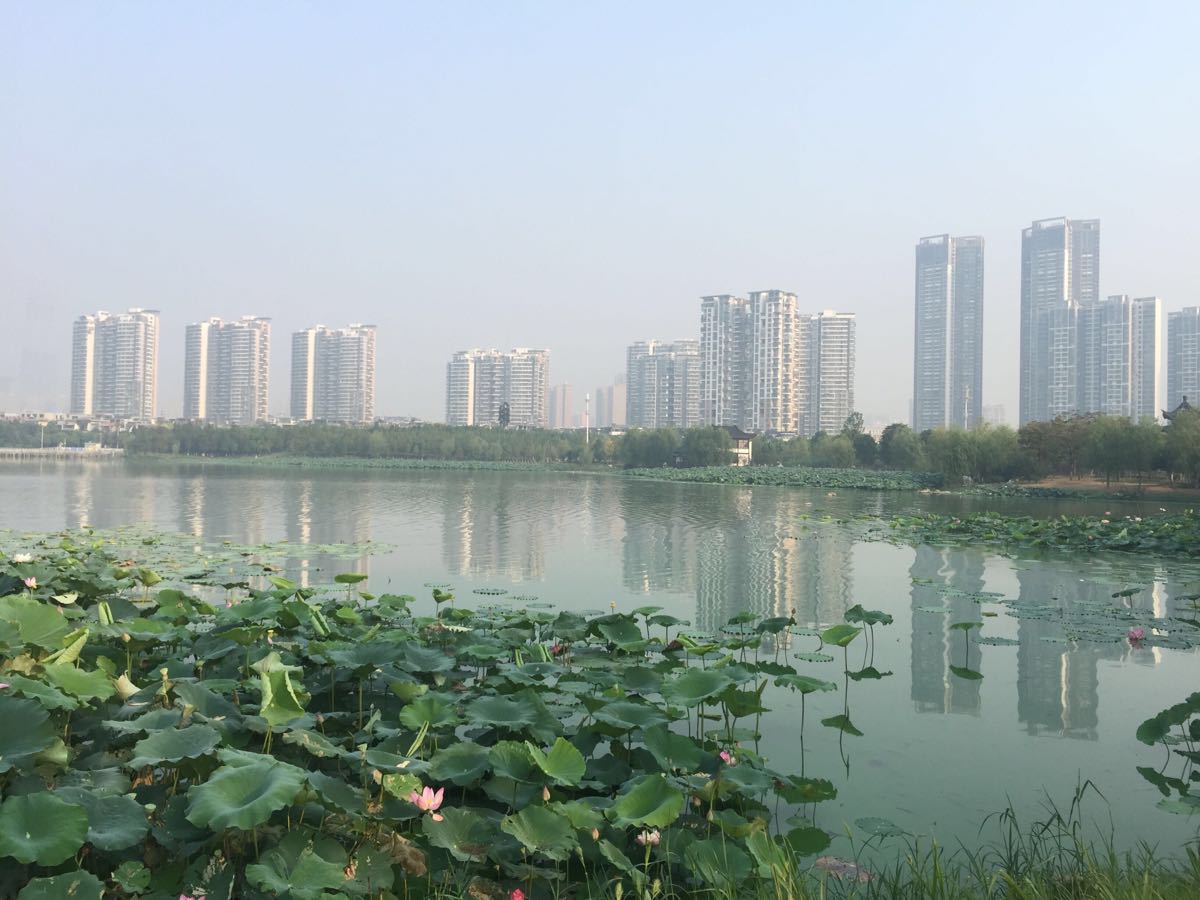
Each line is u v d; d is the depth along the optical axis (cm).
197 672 655
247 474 7269
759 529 2747
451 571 1708
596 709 579
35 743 372
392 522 2806
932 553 2167
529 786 460
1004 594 1536
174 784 411
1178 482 5959
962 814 561
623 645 846
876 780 620
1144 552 2212
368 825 387
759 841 418
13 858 332
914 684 902
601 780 512
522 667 705
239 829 362
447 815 416
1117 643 1119
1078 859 464
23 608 529
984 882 433
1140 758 677
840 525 2928
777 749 687
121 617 847
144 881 335
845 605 1402
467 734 636
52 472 7350
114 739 472
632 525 2842
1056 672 962
